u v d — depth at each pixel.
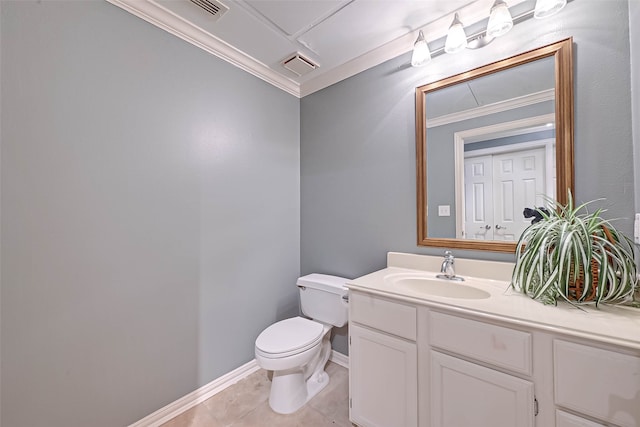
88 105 1.22
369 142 1.88
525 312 0.93
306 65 1.93
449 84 1.52
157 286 1.45
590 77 1.14
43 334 1.11
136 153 1.37
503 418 0.93
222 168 1.76
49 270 1.12
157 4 1.39
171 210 1.51
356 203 1.95
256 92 1.97
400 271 1.60
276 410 1.52
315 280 1.91
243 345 1.87
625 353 0.73
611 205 1.09
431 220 1.60
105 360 1.27
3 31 1.02
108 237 1.28
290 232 2.24
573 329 0.80
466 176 1.48
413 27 1.58
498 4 1.19
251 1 1.38
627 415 0.73
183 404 1.54
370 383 1.29
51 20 1.12
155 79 1.44
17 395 1.05
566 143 1.18
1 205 1.02
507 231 1.36
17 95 1.05
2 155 1.02
